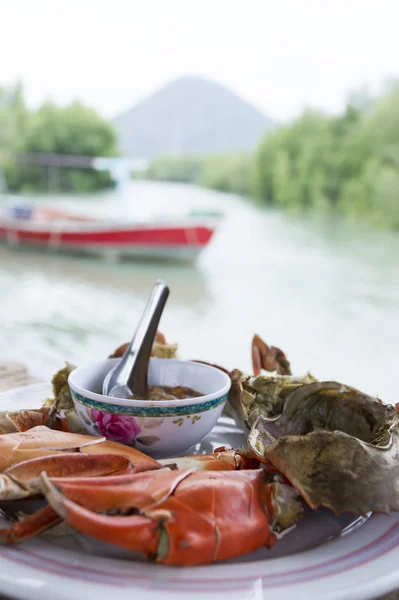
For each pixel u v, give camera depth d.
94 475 0.48
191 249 8.37
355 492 0.46
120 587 0.38
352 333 5.66
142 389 0.68
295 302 6.97
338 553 0.43
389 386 4.07
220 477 0.46
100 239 8.45
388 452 0.49
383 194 13.04
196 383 0.75
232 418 0.77
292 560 0.42
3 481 0.45
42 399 0.78
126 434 0.61
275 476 0.47
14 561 0.40
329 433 0.48
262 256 10.02
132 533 0.40
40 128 15.12
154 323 0.71
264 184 14.85
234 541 0.42
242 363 4.63
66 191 14.88
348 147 13.73
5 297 6.51
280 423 0.61
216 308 6.61
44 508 0.44
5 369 1.07
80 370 0.70
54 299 6.52
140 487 0.43
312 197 14.09
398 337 5.53
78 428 0.66
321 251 10.62
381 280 8.30
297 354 4.97
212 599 0.37
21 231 8.80
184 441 0.63
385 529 0.47
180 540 0.40
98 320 5.73
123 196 12.66
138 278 7.94
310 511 0.50
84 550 0.42
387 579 0.40
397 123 13.11
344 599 0.38
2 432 0.59
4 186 14.78
